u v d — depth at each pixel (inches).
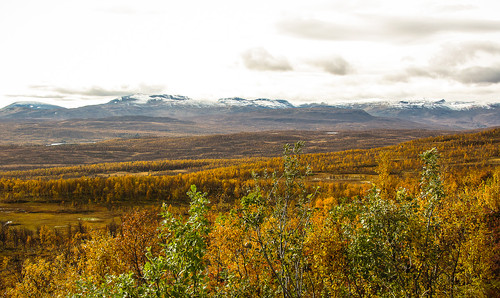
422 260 633.6
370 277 663.8
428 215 677.3
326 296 773.9
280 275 647.1
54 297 1403.8
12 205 6742.1
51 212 6407.5
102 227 5310.0
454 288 791.7
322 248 685.9
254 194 593.6
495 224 1197.1
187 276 475.8
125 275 486.3
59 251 3998.5
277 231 619.2
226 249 853.8
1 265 3681.1
